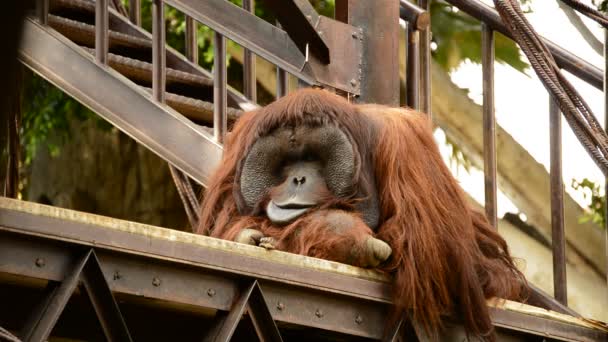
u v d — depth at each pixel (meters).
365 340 8.36
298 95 8.95
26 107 22.17
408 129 9.14
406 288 8.18
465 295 8.50
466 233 8.98
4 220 6.25
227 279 7.33
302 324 7.73
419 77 12.15
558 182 11.40
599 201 21.58
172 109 11.83
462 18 22.48
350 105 9.11
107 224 6.68
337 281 7.88
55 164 23.52
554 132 11.45
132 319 7.82
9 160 10.40
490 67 11.95
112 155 23.30
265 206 8.78
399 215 8.57
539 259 22.23
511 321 8.94
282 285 7.61
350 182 8.66
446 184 9.10
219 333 7.16
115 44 13.75
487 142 11.76
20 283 7.02
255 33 11.48
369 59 11.56
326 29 11.31
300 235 8.35
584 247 21.70
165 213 23.25
